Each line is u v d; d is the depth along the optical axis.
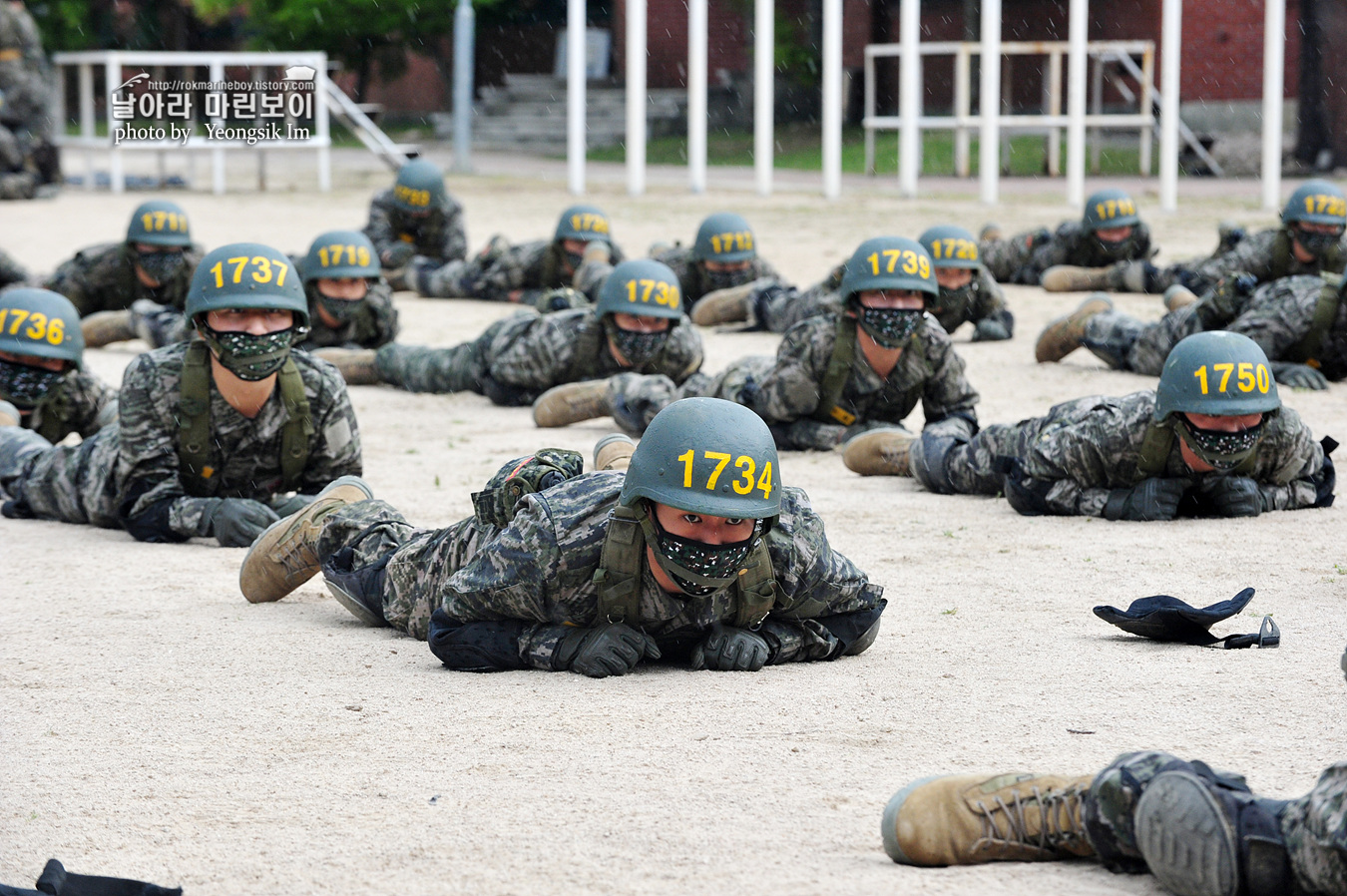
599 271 21.19
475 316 22.05
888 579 8.67
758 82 38.03
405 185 24.98
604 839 4.93
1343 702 6.26
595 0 57.09
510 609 6.75
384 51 57.00
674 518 6.13
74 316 11.52
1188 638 7.28
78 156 50.75
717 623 6.80
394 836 4.99
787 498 6.79
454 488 11.35
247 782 5.51
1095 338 17.17
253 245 9.30
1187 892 4.31
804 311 19.53
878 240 11.80
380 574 7.55
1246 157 44.81
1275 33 33.91
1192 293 19.50
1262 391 9.58
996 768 5.51
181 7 60.72
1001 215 33.44
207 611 8.12
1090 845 4.70
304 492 10.05
